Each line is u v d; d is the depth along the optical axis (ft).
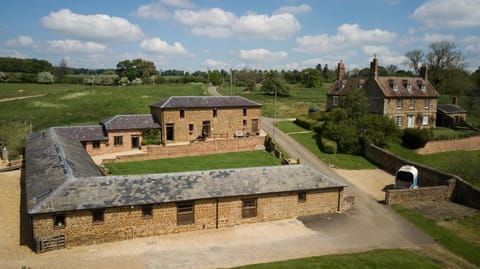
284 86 362.74
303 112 257.55
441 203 97.71
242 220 78.38
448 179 102.83
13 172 107.76
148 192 71.20
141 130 152.97
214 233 73.72
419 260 63.26
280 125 205.26
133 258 61.87
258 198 79.15
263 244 69.36
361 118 163.53
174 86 433.89
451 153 161.79
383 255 64.49
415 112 200.75
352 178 122.42
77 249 64.28
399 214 88.22
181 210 73.10
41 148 102.22
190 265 60.29
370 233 76.28
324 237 73.56
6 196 85.71
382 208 92.43
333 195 86.99
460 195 99.14
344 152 154.51
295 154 148.05
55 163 81.97
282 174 85.05
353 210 89.97
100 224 66.74
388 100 191.21
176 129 160.66
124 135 149.18
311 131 189.26
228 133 174.50
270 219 81.20
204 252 65.21
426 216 86.99
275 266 58.90
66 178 69.87
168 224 72.18
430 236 75.41
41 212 60.95
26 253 61.31
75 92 323.98
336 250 67.87
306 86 490.08
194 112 164.14
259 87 437.58
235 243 69.36
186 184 75.61
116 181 72.08
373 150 145.18
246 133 175.73
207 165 128.36
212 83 506.48
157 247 66.49
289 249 67.62
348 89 200.95
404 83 202.28
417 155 153.38
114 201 67.05
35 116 210.38
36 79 450.30
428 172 112.57
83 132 142.51
